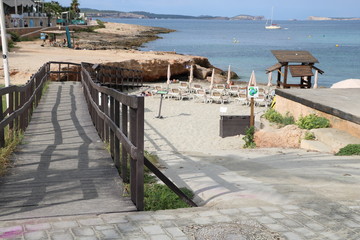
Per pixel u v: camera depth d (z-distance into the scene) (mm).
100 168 6621
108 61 33625
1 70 27344
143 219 4484
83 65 18984
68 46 50594
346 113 11289
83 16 134500
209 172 7730
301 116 14031
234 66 53281
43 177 6113
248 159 9438
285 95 15500
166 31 160875
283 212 4820
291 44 107375
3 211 4730
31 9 80938
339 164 8523
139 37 108500
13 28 56000
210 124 19547
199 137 16875
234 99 27188
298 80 42438
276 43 110438
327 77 47031
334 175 7281
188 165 8547
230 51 78188
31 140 8852
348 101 13195
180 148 15000
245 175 7402
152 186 6223
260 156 9898
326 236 4129
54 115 12438
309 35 167250
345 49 92000
